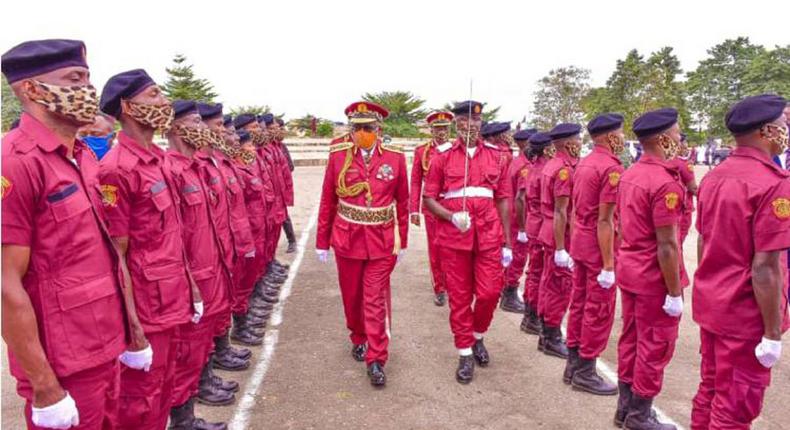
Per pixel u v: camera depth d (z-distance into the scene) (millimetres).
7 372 4668
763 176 2822
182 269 3217
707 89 38312
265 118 8391
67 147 2268
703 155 29016
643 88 24609
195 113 3859
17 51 2170
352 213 4617
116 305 2438
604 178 4160
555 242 4879
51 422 2062
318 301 6828
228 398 4227
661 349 3633
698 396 3322
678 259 3486
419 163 6719
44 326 2164
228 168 5203
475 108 4602
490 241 4605
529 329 5871
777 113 2867
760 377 2957
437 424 3955
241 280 5359
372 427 3902
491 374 4816
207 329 3713
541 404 4277
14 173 2029
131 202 2965
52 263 2178
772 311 2783
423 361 5078
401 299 7004
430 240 6691
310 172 22703
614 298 4371
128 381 2900
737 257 2922
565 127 4980
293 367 4914
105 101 2977
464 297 4629
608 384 4480
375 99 39500
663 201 3445
